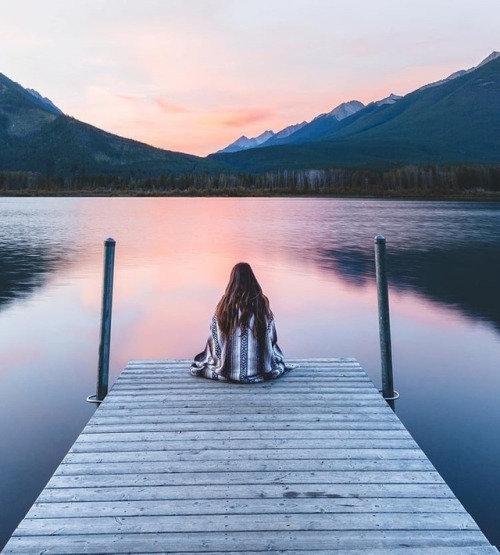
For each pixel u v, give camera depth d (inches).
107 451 136.7
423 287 478.3
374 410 164.4
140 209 1903.3
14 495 151.4
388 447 139.9
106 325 202.8
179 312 387.9
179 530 104.8
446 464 167.9
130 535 103.3
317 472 126.7
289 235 965.8
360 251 734.5
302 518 108.7
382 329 203.9
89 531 104.5
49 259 635.5
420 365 269.9
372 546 100.6
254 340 187.0
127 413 161.6
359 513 110.5
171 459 132.6
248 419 157.2
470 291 460.4
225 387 184.7
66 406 216.1
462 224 1187.3
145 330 338.3
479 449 177.9
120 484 121.0
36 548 99.7
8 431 192.4
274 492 118.0
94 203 2475.4
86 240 856.3
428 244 805.2
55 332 331.3
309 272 561.3
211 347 193.8
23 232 1000.9
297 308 400.8
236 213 1652.3
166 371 203.2
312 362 215.3
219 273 554.6
